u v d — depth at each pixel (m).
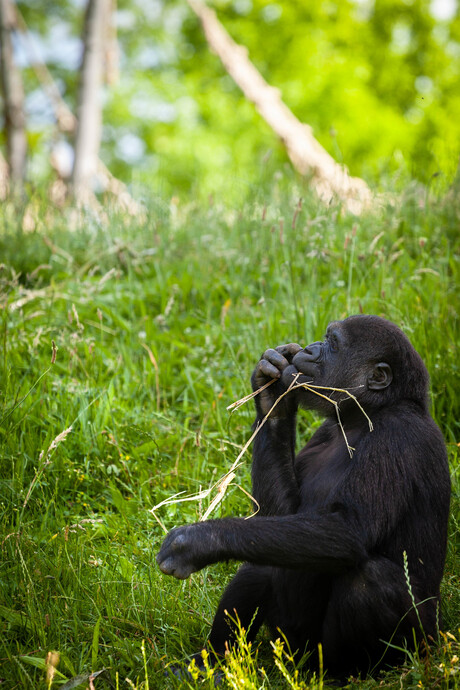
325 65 45.12
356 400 6.88
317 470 7.29
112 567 8.00
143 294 14.30
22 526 8.21
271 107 28.77
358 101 43.47
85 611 7.29
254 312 13.23
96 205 19.33
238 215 15.96
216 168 42.41
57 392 11.00
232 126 43.97
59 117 37.06
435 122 45.16
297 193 16.97
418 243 14.59
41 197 18.75
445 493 6.83
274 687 6.23
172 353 12.47
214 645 7.01
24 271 15.79
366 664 6.65
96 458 9.83
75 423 10.31
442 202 16.08
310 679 6.24
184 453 10.23
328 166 26.98
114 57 36.31
